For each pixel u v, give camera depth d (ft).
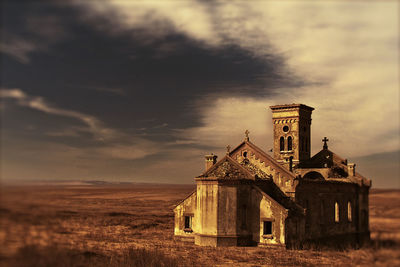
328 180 173.17
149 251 116.26
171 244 156.25
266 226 151.94
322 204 166.71
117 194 549.95
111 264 96.02
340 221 174.70
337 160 194.90
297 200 154.40
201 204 154.30
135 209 383.65
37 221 38.60
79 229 41.47
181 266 113.50
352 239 180.34
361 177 188.65
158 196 603.67
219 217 150.30
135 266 107.34
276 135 200.13
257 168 165.17
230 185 151.43
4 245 36.22
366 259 38.17
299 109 194.90
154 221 282.15
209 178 152.76
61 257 37.96
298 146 194.08
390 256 36.45
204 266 114.42
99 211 312.50
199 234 153.99
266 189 158.92
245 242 150.20
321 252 135.85
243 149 170.60
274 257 125.90
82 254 40.52
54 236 38.83
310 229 157.48
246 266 114.73
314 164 199.62
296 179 154.20
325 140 199.21
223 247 146.82
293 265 113.09
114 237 169.58
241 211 151.64
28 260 35.88
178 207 172.04
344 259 44.80
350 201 183.32
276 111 200.44
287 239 145.18
